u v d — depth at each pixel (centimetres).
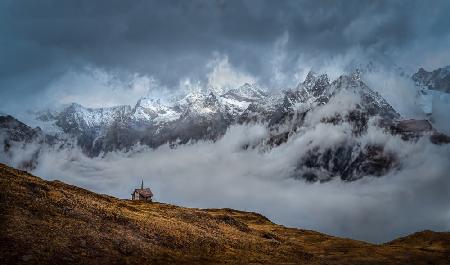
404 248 12488
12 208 6644
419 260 10912
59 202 7656
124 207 10025
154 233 7900
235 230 10762
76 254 5969
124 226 7725
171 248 7475
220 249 8294
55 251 5825
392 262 10356
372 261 10250
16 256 5431
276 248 9625
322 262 9069
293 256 9144
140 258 6519
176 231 8431
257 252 8806
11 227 6047
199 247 8000
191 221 10350
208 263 7138
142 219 8625
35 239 5950
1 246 5544
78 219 7194
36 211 6862
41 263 5447
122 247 6675
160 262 6581
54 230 6412
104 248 6431
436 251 12281
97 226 7169
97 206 8369
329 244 12862
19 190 7475
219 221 11356
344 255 10962
